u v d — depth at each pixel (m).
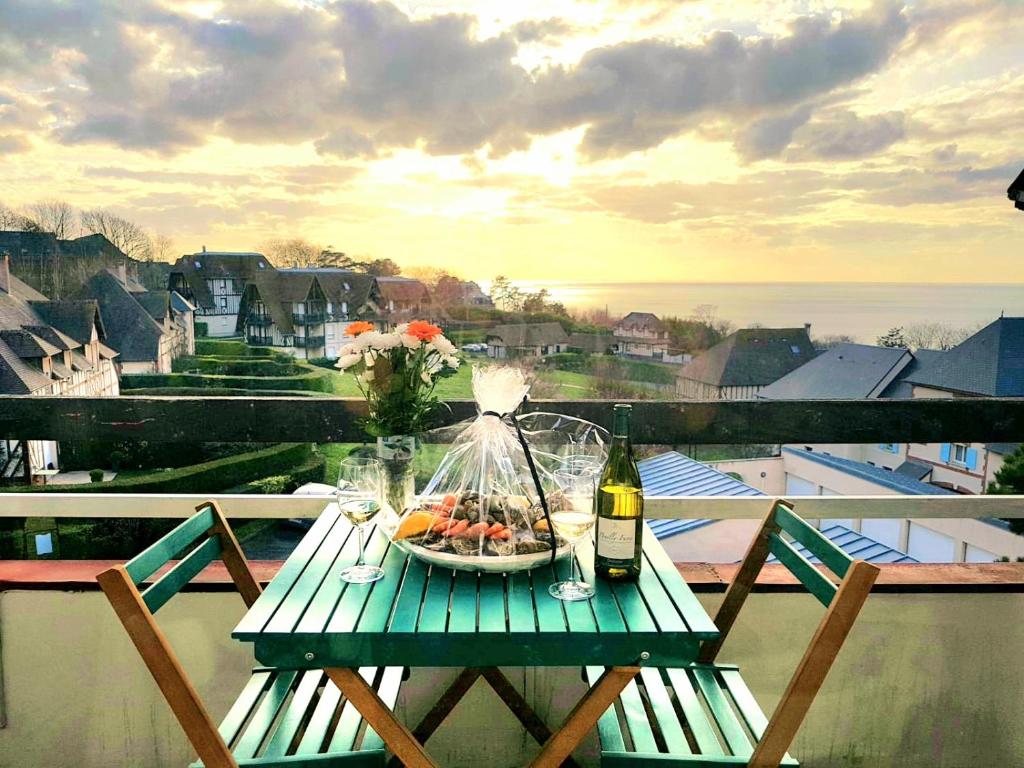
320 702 1.42
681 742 1.28
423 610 1.09
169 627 1.78
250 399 1.95
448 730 1.81
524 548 1.23
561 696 1.78
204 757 1.06
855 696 1.82
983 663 1.81
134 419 1.94
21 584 1.73
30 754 1.78
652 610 1.10
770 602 1.79
